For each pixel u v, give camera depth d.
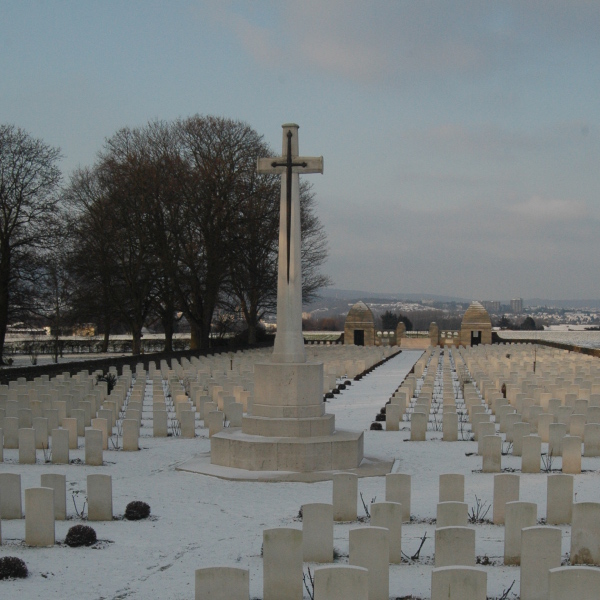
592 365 37.31
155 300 50.72
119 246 47.00
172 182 46.09
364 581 7.86
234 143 49.12
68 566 9.83
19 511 12.16
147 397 29.86
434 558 9.81
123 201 45.88
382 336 75.56
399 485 11.94
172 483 15.09
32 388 24.56
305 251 59.91
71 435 19.05
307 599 8.88
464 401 27.86
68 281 49.50
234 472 15.91
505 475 11.72
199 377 30.34
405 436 21.03
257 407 17.03
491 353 50.16
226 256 48.97
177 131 49.72
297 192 17.08
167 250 46.62
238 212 48.94
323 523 10.07
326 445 16.17
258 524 11.95
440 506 10.48
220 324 61.12
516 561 9.92
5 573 9.34
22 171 41.88
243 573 8.12
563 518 11.68
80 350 65.50
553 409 21.72
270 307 59.88
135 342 48.69
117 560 10.09
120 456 18.11
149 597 8.75
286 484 15.06
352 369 38.16
